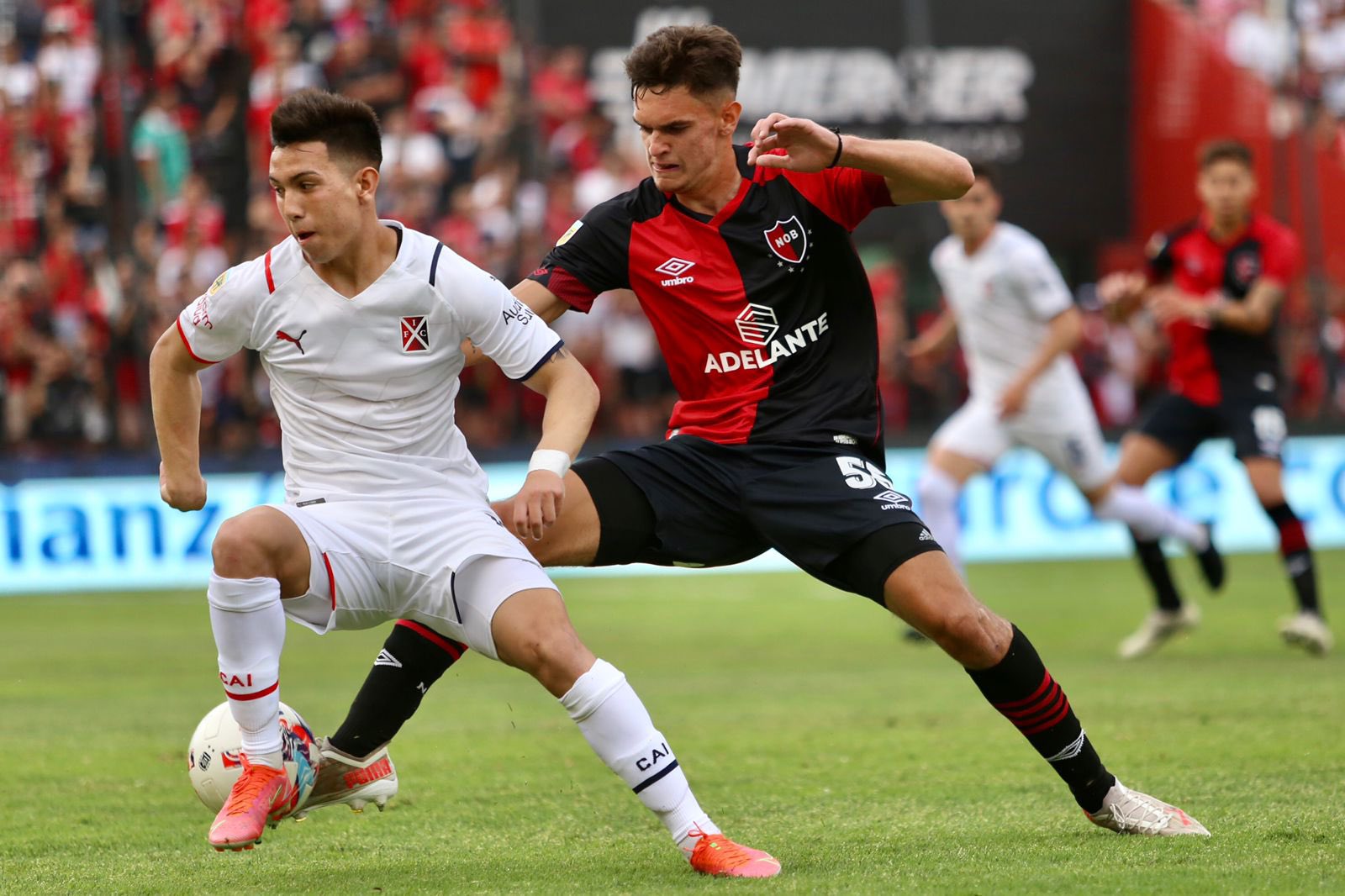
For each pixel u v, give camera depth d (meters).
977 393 31.33
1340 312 50.09
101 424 44.50
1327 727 19.64
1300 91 50.34
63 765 18.77
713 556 14.62
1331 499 47.56
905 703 23.20
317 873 12.91
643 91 13.72
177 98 46.50
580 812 15.62
